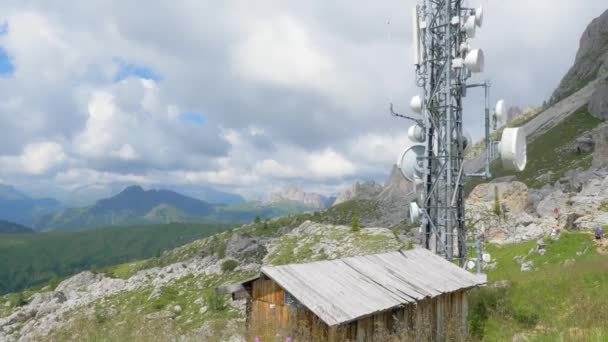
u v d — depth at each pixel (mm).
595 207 46938
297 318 14562
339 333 13508
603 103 178375
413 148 26625
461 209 24953
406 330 15117
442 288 17859
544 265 29688
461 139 24922
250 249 105438
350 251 85875
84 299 99438
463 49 24641
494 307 21750
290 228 188750
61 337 15312
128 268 168250
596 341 11547
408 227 119562
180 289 88688
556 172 135625
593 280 21812
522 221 60719
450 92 24594
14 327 96062
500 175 160500
